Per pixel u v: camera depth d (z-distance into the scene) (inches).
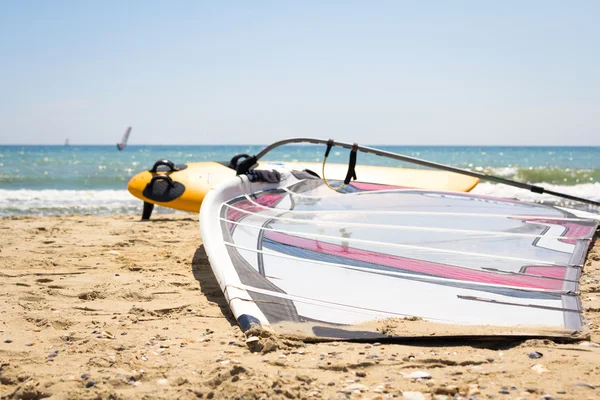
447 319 101.9
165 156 1883.6
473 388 77.3
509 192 565.0
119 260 187.2
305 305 107.5
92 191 585.0
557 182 780.0
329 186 209.9
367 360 88.6
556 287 118.8
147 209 309.6
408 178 287.0
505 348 93.4
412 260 134.6
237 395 76.6
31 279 158.2
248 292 112.4
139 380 85.4
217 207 165.9
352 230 159.5
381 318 102.5
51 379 84.6
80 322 117.5
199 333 108.9
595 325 109.9
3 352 97.8
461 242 151.7
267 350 93.6
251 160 212.7
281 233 153.2
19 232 253.1
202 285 151.3
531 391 75.7
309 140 209.9
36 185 674.8
